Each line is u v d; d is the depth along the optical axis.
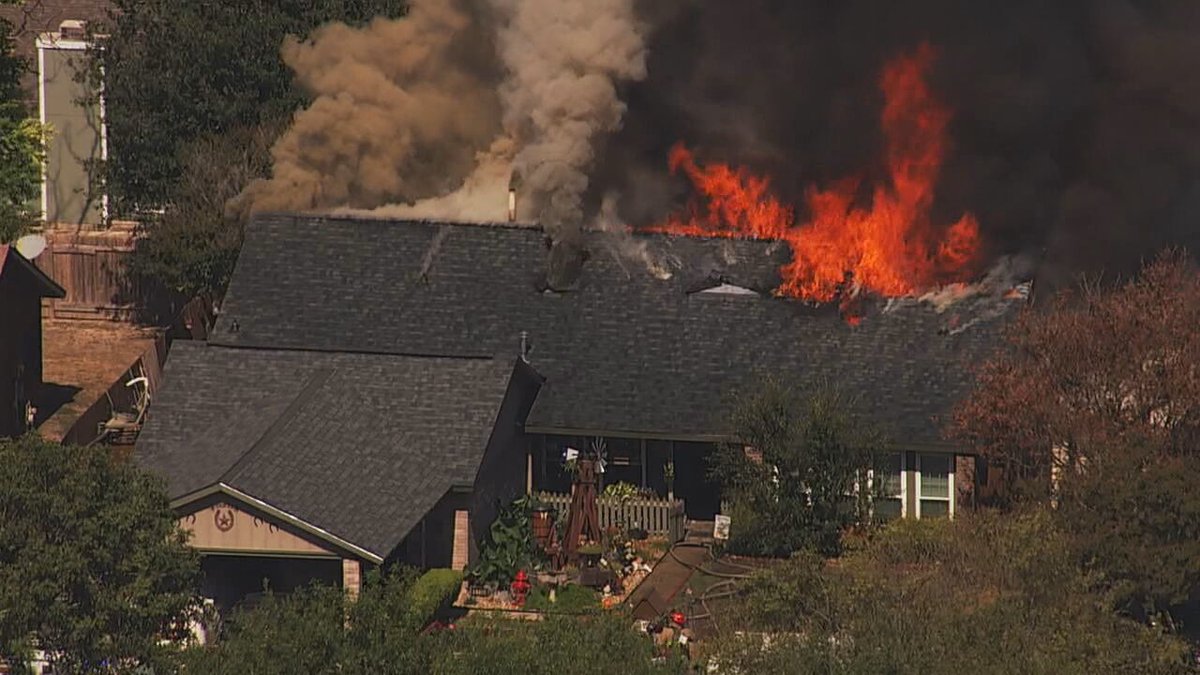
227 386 169.25
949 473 171.38
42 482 128.75
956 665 113.19
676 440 175.12
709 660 118.25
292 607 115.19
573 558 162.00
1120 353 158.38
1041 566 127.69
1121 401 157.25
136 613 126.62
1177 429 155.12
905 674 112.00
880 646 114.31
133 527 129.38
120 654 126.31
